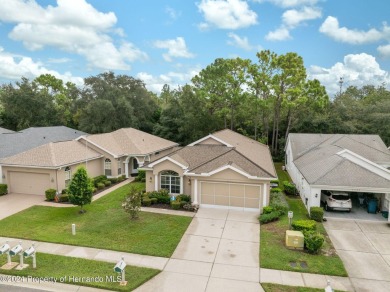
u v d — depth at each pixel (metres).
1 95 54.12
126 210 20.69
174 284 13.19
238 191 23.05
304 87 43.06
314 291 12.70
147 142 37.47
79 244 16.75
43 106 55.00
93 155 31.00
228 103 48.59
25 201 24.81
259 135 51.81
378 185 21.05
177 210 22.86
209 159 26.88
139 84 55.62
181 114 49.19
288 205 24.53
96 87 53.81
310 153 31.62
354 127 44.69
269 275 13.98
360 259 15.76
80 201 21.41
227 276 13.86
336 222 20.95
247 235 18.48
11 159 27.02
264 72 44.78
